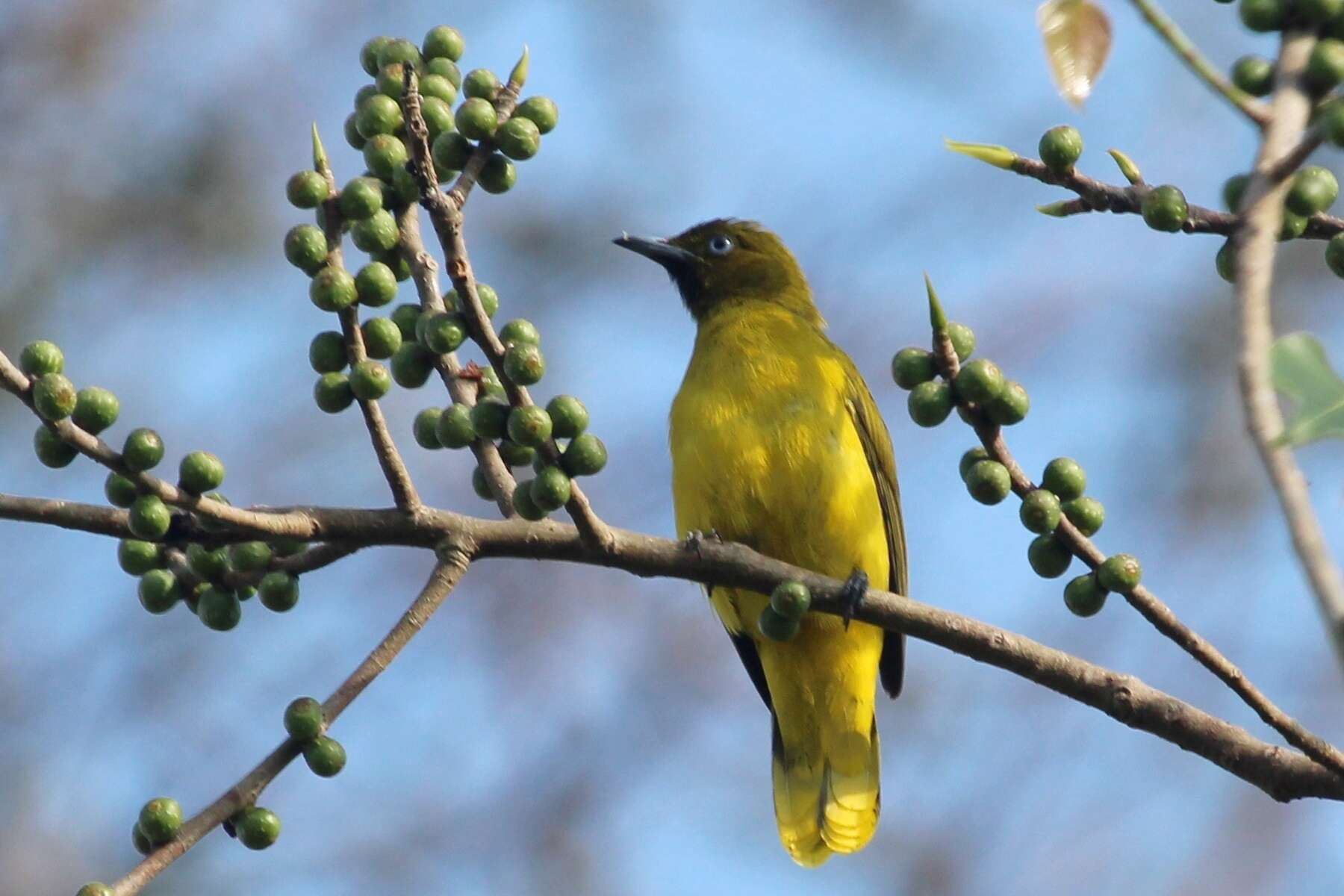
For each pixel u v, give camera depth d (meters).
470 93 9.59
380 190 9.45
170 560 9.28
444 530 9.30
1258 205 6.75
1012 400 9.07
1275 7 7.49
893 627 10.12
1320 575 5.49
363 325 9.34
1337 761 8.88
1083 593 9.09
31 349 8.27
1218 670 8.94
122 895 7.79
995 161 8.43
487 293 9.81
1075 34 8.32
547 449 9.02
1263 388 6.02
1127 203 8.34
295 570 9.24
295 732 8.44
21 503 8.54
